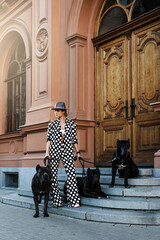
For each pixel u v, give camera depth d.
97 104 7.44
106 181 5.44
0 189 9.66
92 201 5.00
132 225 4.22
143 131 6.34
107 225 4.28
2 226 4.39
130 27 6.71
